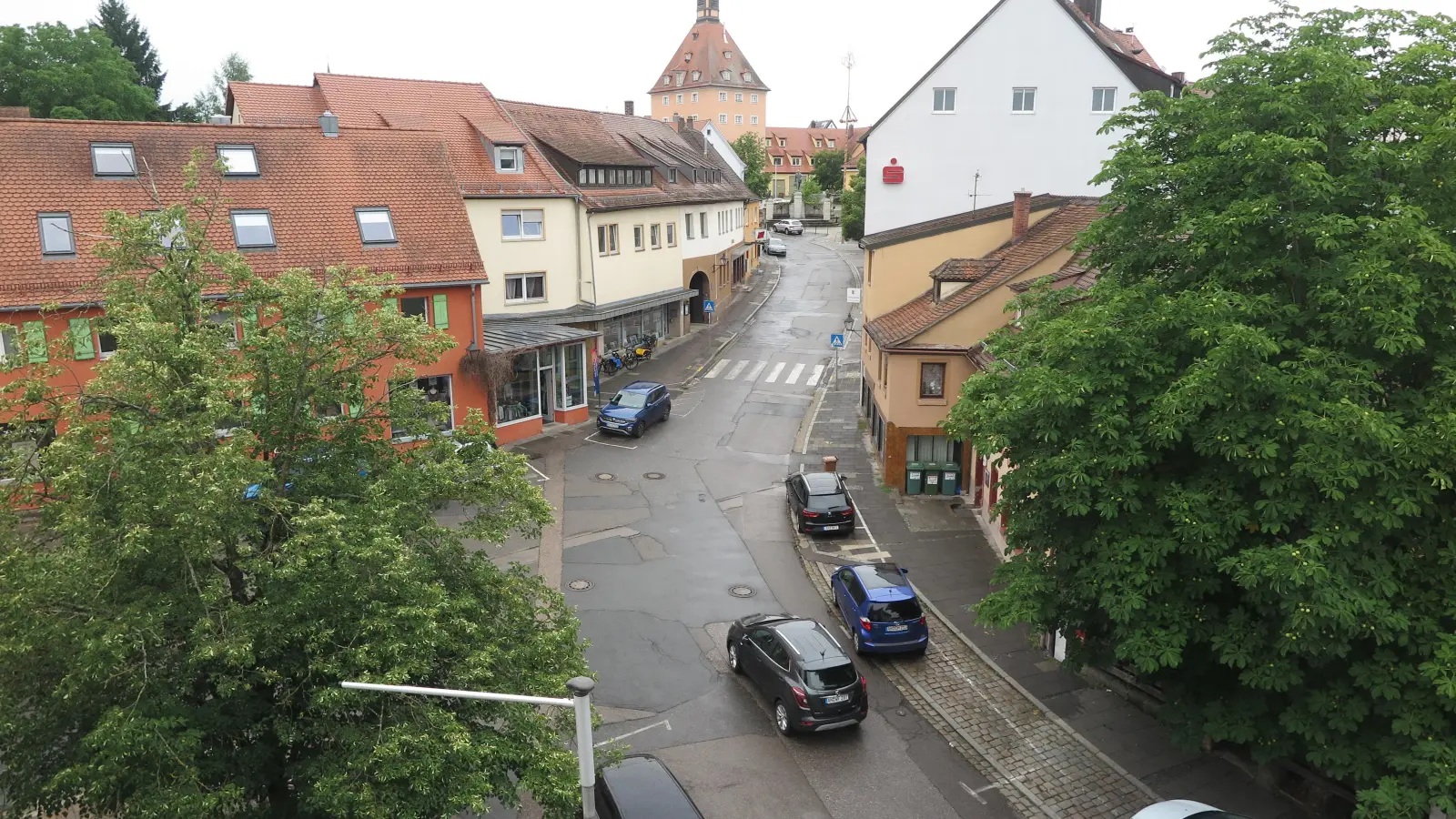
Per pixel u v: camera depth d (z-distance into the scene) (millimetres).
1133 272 15320
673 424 36688
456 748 9555
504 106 46594
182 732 10016
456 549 12898
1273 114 13258
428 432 13711
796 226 103125
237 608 10242
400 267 29406
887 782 15484
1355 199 12750
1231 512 11961
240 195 28594
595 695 17875
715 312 57625
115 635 9266
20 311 23484
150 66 65562
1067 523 14156
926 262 33438
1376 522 11242
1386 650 11430
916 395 29078
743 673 18750
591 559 24234
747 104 139625
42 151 26578
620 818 12547
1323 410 11148
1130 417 13305
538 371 34719
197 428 10609
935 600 22266
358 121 39844
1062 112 37969
